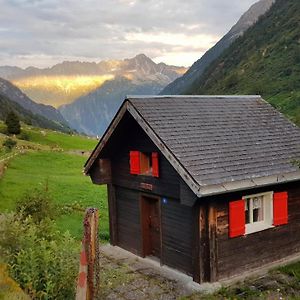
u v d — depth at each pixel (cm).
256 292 1170
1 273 888
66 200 2581
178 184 1280
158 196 1390
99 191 2981
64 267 920
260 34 17462
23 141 6100
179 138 1277
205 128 1381
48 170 4116
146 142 1398
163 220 1380
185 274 1305
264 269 1335
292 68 12456
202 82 17875
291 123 1620
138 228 1507
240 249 1289
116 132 1452
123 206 1578
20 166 4025
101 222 2098
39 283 905
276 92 11194
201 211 1205
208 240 1217
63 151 5878
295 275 1278
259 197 1378
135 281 1263
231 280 1255
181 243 1314
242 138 1405
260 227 1341
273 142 1457
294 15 16612
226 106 1573
